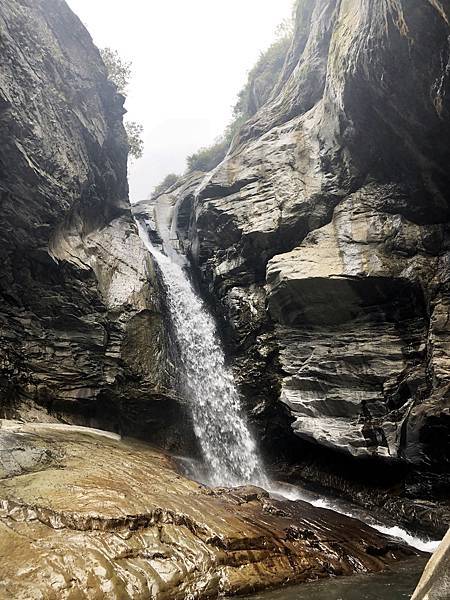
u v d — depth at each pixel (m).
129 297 15.20
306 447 15.68
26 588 4.97
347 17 14.98
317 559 7.55
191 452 15.34
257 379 16.17
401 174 14.36
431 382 12.05
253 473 15.88
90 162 16.31
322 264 14.37
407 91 11.62
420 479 11.95
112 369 14.02
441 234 13.69
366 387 13.30
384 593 6.35
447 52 9.70
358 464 13.61
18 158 12.18
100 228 17.45
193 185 27.19
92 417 13.84
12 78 12.45
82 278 14.12
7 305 12.83
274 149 18.94
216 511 8.21
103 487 7.70
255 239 16.91
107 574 5.51
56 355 13.30
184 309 18.70
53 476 7.90
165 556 6.25
